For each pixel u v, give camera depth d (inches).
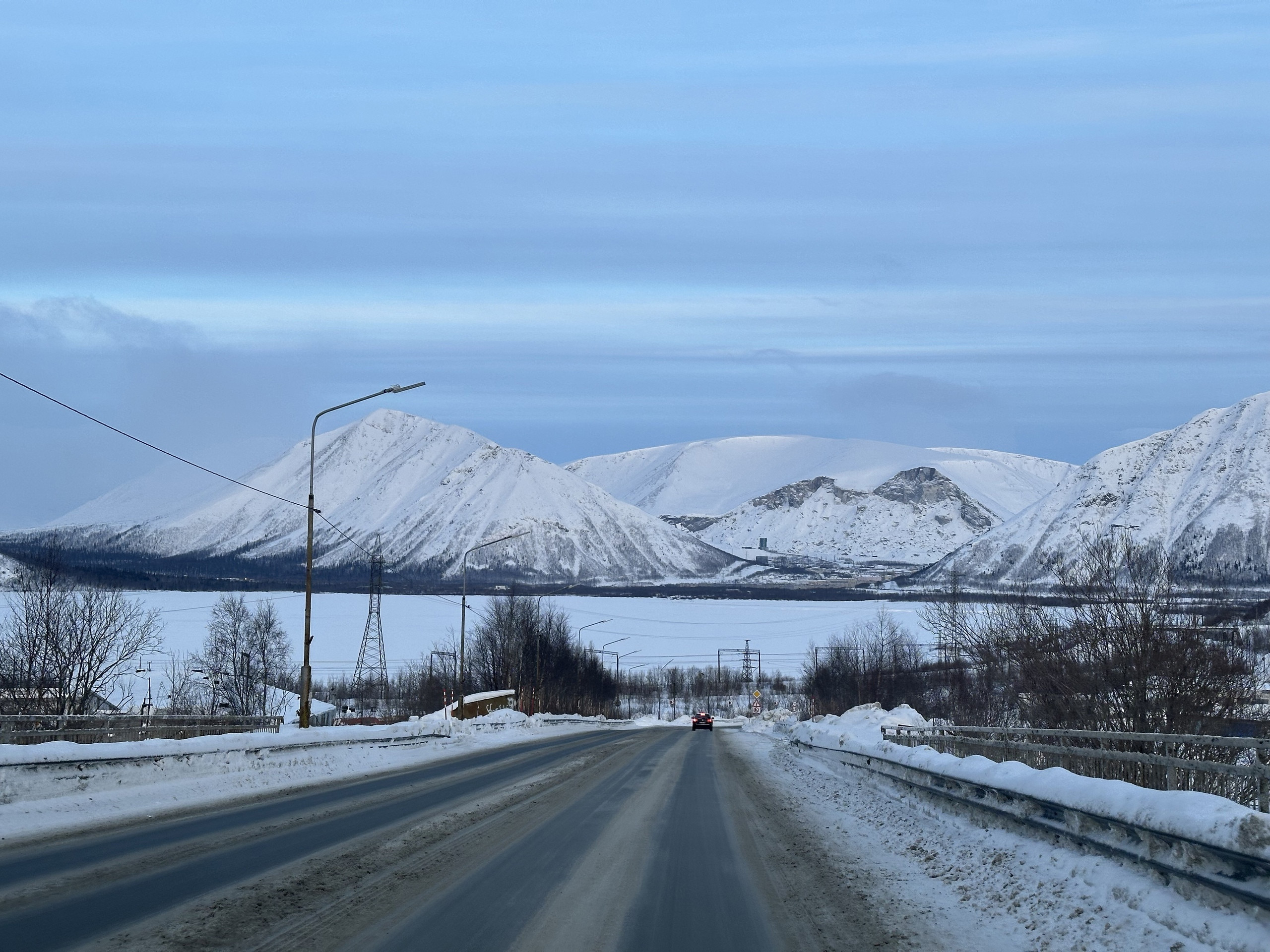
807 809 761.6
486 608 4832.7
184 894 376.8
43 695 1754.4
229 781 825.5
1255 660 808.3
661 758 1422.2
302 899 374.6
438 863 466.0
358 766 1117.7
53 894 372.5
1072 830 425.1
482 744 1795.0
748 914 376.2
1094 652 834.2
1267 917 288.0
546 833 580.4
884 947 330.6
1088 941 326.3
